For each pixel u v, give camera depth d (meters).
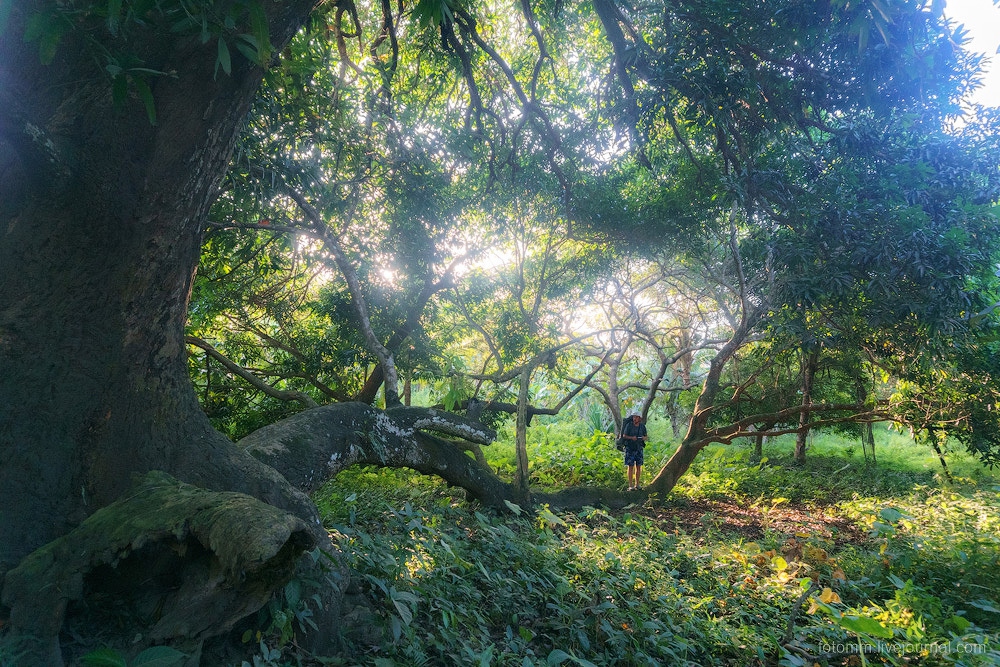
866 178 7.40
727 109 6.79
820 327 9.02
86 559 2.79
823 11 6.23
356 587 4.00
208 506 2.84
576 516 8.55
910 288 7.64
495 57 6.79
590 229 10.34
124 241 3.39
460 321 11.63
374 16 9.40
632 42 7.44
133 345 3.51
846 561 6.78
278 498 3.91
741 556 6.88
